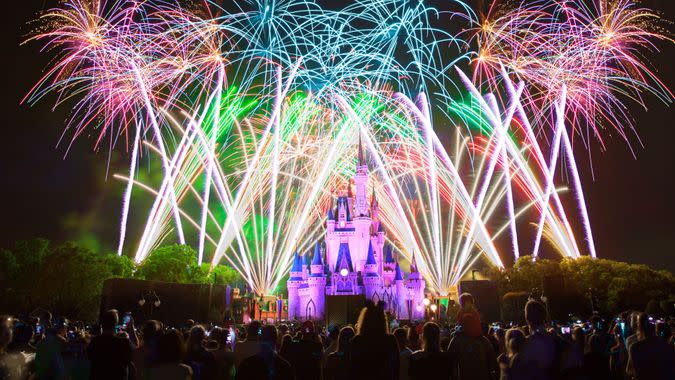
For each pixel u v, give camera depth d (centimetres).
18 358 1438
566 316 3425
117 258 11088
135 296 5391
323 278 15738
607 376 1608
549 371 1284
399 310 16000
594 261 11438
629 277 10919
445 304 11556
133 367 1467
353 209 16912
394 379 1234
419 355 1334
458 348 1441
